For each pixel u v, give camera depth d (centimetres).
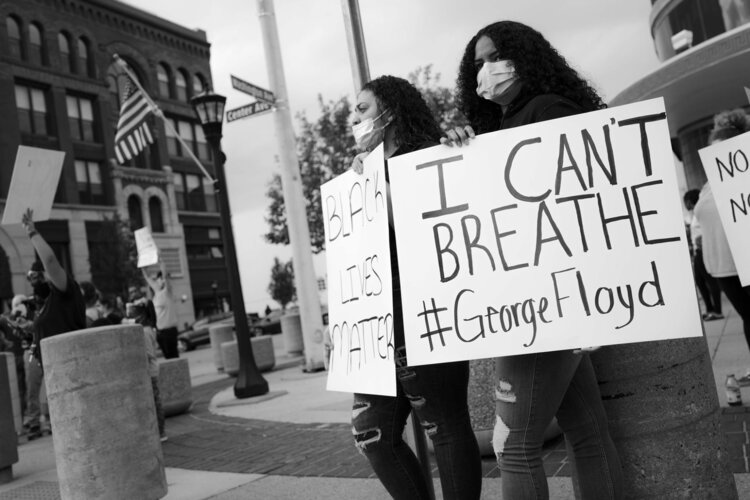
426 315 207
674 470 232
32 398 798
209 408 858
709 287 871
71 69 3219
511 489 197
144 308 696
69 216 3055
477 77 226
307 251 1071
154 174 3544
